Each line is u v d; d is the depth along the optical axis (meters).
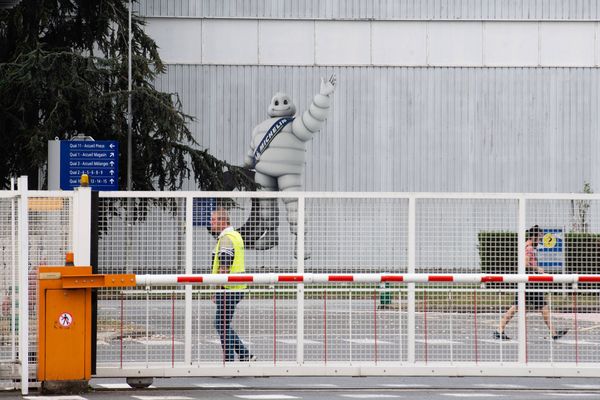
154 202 29.52
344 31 102.62
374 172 102.38
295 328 29.97
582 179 103.00
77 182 58.44
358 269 30.22
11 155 83.25
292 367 29.62
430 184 102.38
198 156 86.88
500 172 102.56
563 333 30.77
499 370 30.20
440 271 30.39
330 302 30.03
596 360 30.78
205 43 101.62
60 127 80.75
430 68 102.69
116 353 29.08
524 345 30.58
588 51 103.56
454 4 103.00
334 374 29.64
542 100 103.06
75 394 26.69
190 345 29.47
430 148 102.38
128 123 83.44
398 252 30.31
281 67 102.25
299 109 102.19
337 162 102.19
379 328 30.17
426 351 30.28
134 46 86.94
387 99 102.56
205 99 101.56
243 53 102.00
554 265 30.70
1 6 82.38
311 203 30.08
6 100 81.75
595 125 103.31
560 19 103.31
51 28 87.44
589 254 30.81
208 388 28.91
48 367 26.48
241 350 29.69
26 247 26.58
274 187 95.50
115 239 29.25
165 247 29.52
